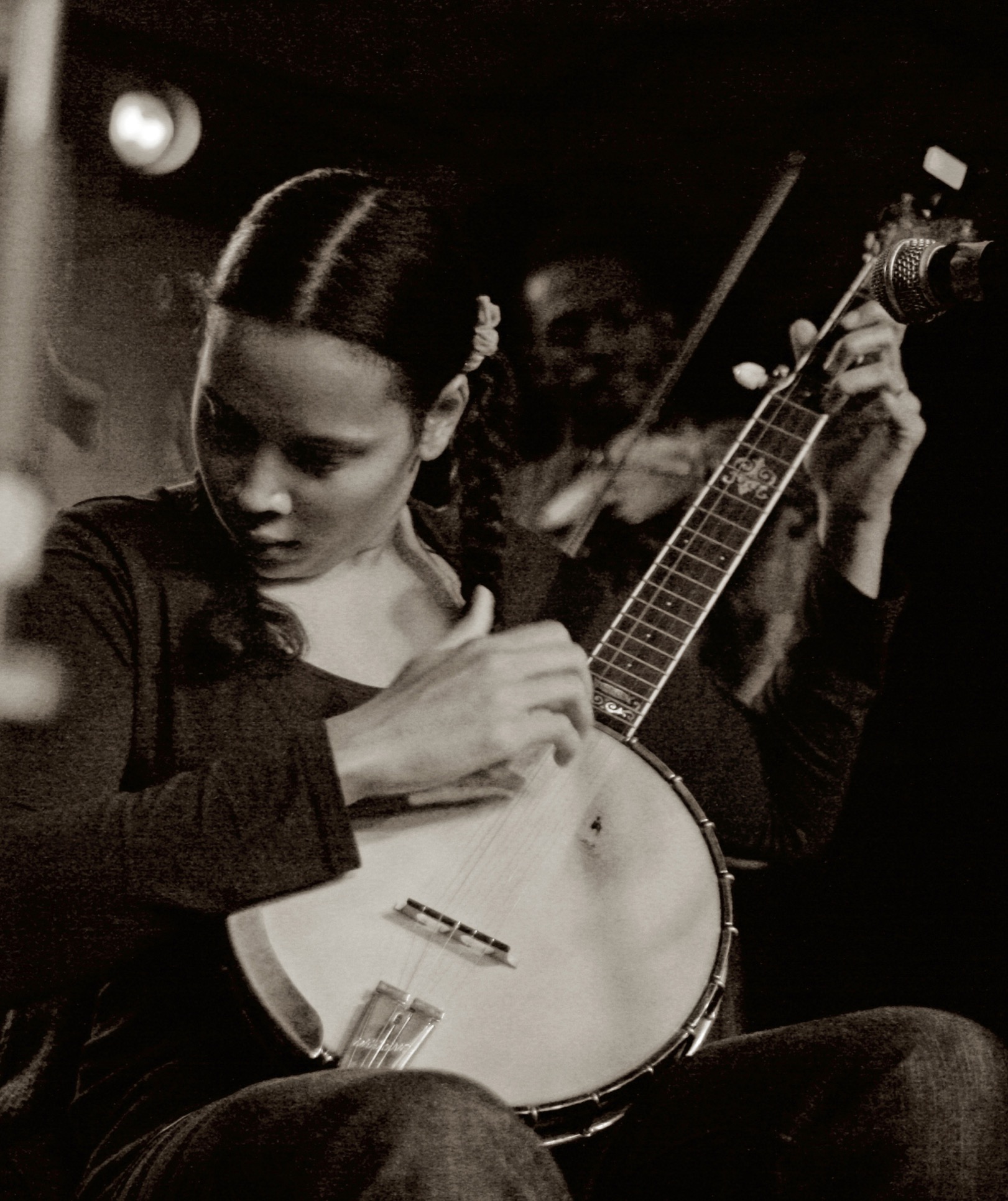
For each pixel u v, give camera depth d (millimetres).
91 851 1367
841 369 2072
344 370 1850
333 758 1435
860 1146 1363
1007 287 1679
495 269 2615
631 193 2682
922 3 2742
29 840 1384
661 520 2510
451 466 2211
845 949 2527
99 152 2424
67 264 2365
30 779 1613
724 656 2355
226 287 1898
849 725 2312
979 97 2732
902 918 2543
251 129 2541
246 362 1852
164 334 2410
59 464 2309
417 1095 1155
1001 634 2605
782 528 2402
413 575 1972
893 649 2602
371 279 1884
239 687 1746
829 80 2730
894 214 2135
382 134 2645
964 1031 1412
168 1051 1525
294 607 1837
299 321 1840
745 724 2256
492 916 1554
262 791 1410
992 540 2631
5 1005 1366
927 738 2596
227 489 1851
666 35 2740
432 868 1582
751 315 2625
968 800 2574
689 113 2727
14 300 2314
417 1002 1451
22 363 2307
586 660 1586
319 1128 1147
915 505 2627
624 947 1565
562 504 2473
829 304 2588
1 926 1348
